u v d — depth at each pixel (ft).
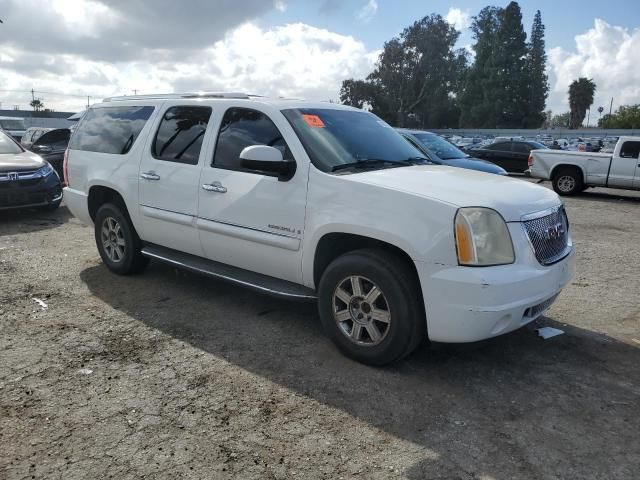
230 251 15.38
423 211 11.60
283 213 13.79
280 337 14.47
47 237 26.32
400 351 12.20
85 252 23.34
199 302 17.06
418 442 9.96
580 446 9.89
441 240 11.31
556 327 15.52
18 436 9.98
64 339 14.25
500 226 11.58
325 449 9.74
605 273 21.59
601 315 16.58
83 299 17.30
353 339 12.93
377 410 11.00
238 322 15.48
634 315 16.62
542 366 13.05
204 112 16.44
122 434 10.08
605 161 48.44
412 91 233.76
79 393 11.51
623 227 32.91
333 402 11.28
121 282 19.01
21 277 19.57
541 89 241.55
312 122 14.79
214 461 9.35
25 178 30.04
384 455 9.59
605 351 13.96
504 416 10.85
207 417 10.68
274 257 14.32
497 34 232.73
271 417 10.71
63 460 9.32
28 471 9.04
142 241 18.80
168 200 16.75
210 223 15.53
